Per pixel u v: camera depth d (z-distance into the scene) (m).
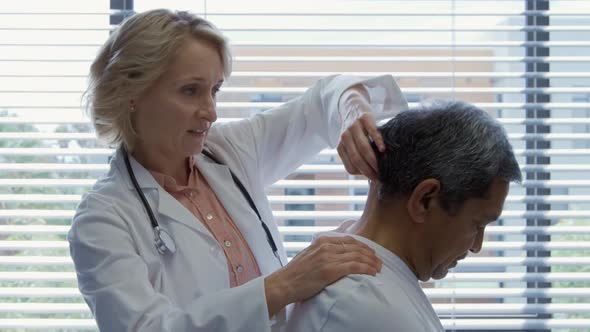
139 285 1.36
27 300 2.30
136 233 1.46
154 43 1.43
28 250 2.29
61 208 2.29
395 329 1.03
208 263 1.49
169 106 1.46
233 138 1.74
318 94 1.78
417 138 1.11
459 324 2.28
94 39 2.29
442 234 1.13
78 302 2.29
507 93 2.29
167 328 1.27
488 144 1.09
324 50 2.29
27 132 2.29
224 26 2.28
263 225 1.64
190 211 1.58
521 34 2.30
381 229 1.17
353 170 1.24
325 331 1.06
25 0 2.28
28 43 2.27
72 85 2.29
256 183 1.74
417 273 1.17
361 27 2.28
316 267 1.14
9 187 2.28
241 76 2.28
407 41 2.28
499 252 2.30
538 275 2.29
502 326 2.28
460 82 2.29
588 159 2.30
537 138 2.28
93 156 2.29
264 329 1.20
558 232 2.27
